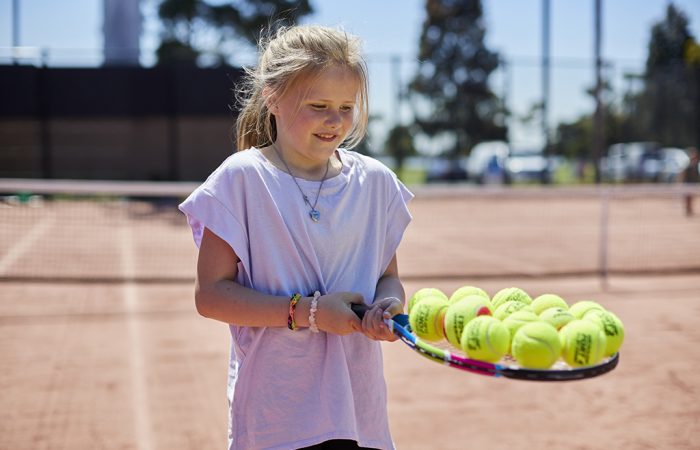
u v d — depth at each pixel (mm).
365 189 1937
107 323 6410
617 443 3701
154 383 4645
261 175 1810
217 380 4711
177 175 20562
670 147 23594
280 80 1792
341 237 1868
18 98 19969
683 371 4945
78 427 3875
